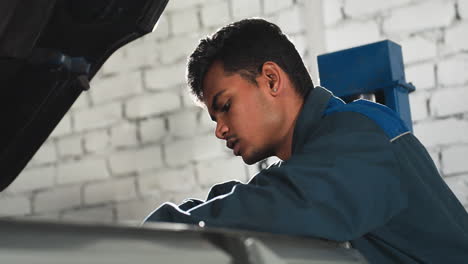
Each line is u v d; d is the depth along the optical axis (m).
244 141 1.02
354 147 0.90
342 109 0.98
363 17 2.88
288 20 3.05
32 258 0.39
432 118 2.73
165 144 3.23
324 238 0.81
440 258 0.96
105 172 3.31
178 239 0.47
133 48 3.30
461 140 2.68
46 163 3.38
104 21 0.85
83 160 3.34
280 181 0.85
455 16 2.74
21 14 0.72
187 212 0.83
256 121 1.02
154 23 0.90
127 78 3.31
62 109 0.93
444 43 2.74
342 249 0.69
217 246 0.49
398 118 1.03
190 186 3.18
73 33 0.85
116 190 3.29
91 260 0.41
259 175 0.88
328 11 2.94
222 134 1.03
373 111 0.99
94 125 3.34
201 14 3.21
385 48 1.47
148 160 3.25
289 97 1.05
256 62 1.03
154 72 3.27
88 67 0.88
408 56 2.79
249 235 0.54
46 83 0.87
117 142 3.30
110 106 3.32
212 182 3.14
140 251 0.44
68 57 0.85
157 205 3.22
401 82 1.50
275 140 1.04
